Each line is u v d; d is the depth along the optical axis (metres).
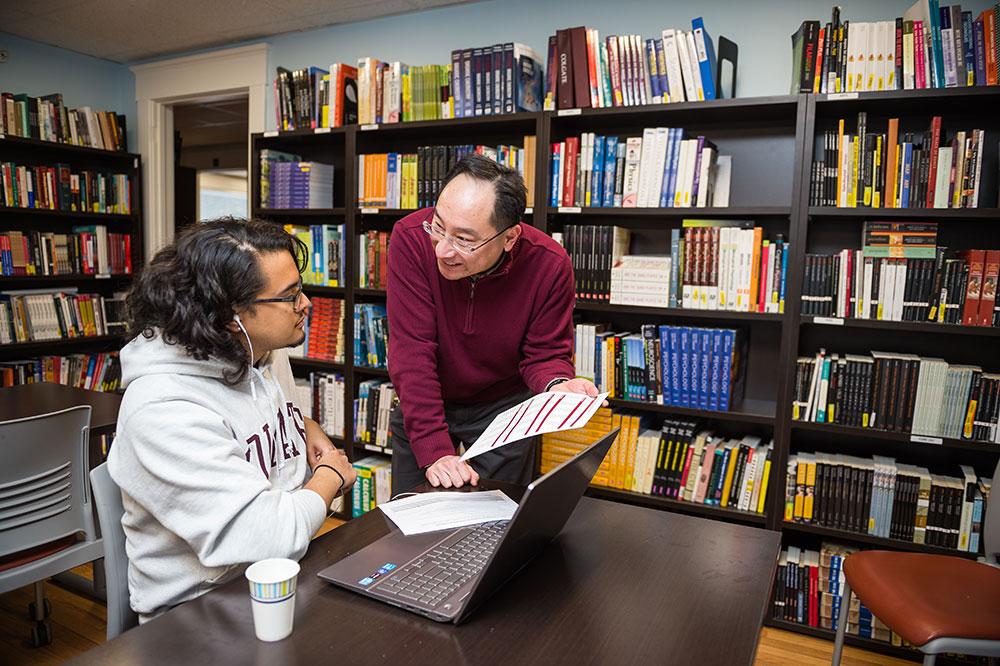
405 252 1.68
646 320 2.86
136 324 1.05
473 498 1.32
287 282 1.08
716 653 0.84
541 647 0.84
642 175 2.53
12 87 3.98
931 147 2.15
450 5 3.27
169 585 1.03
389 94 3.04
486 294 1.67
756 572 1.08
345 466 1.23
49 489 1.76
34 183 3.82
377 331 3.11
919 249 2.20
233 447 1.03
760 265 2.38
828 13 2.51
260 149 3.46
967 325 2.14
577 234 2.64
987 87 2.05
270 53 3.87
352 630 0.86
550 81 2.66
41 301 3.84
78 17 3.60
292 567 0.85
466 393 1.87
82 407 1.80
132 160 4.39
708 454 2.50
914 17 2.22
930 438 2.20
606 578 1.04
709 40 2.43
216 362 1.08
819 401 2.34
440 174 2.88
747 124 2.62
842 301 2.29
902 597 1.63
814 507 2.37
